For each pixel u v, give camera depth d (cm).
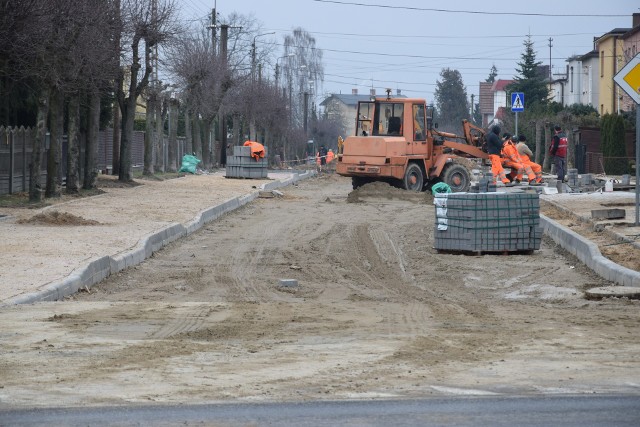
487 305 2186
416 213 4962
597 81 12900
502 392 1238
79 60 4588
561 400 1187
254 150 7925
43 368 1392
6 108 5775
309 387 1269
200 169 9225
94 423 1074
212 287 2528
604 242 3088
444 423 1070
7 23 3784
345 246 3462
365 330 1766
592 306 2145
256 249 3378
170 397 1210
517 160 6266
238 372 1364
